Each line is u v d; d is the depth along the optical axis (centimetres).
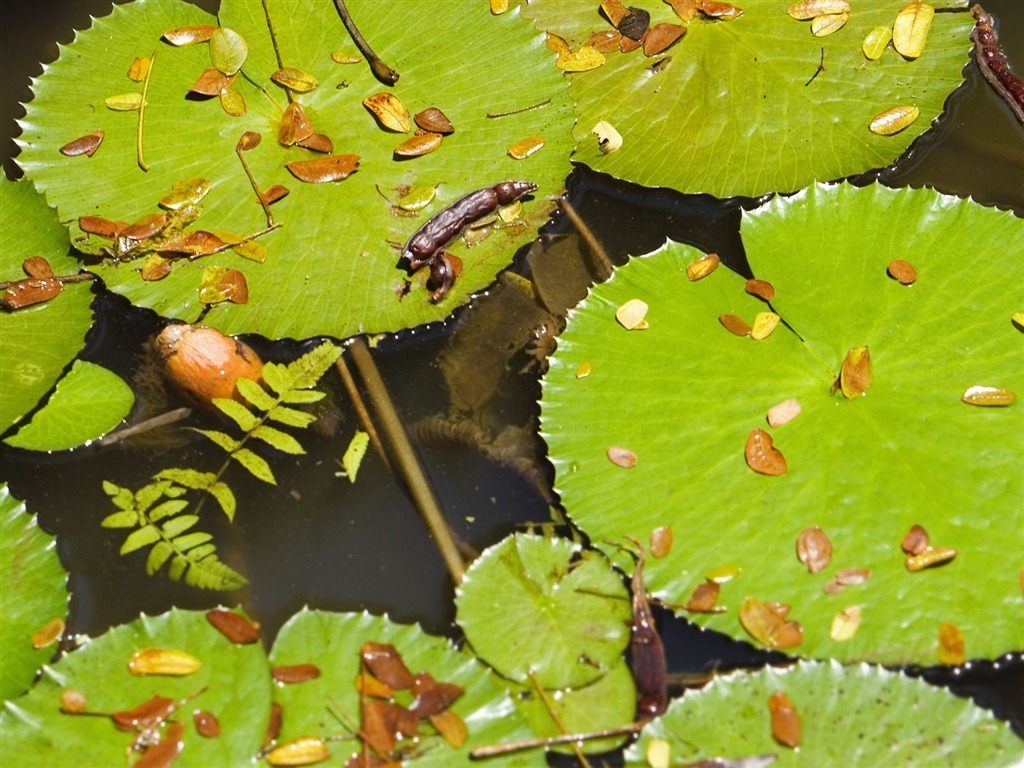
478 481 235
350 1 304
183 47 297
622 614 204
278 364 252
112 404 246
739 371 235
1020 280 242
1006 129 289
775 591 205
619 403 233
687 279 253
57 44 323
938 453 218
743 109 286
